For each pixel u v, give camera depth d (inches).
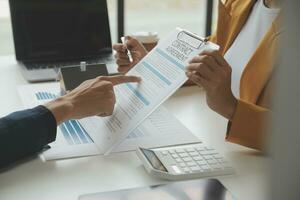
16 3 68.7
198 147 41.4
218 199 33.0
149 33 63.9
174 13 105.2
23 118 39.0
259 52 48.9
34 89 57.8
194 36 46.4
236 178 37.5
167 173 36.5
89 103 42.9
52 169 38.1
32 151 39.4
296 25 13.9
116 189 35.0
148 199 32.8
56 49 71.5
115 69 64.1
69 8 71.6
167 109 52.6
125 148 42.1
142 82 46.1
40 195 34.2
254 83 48.7
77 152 40.9
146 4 100.3
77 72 54.6
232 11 61.1
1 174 37.2
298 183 14.6
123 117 43.5
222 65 42.9
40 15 70.2
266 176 15.2
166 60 46.3
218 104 43.9
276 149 14.6
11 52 73.9
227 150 43.0
